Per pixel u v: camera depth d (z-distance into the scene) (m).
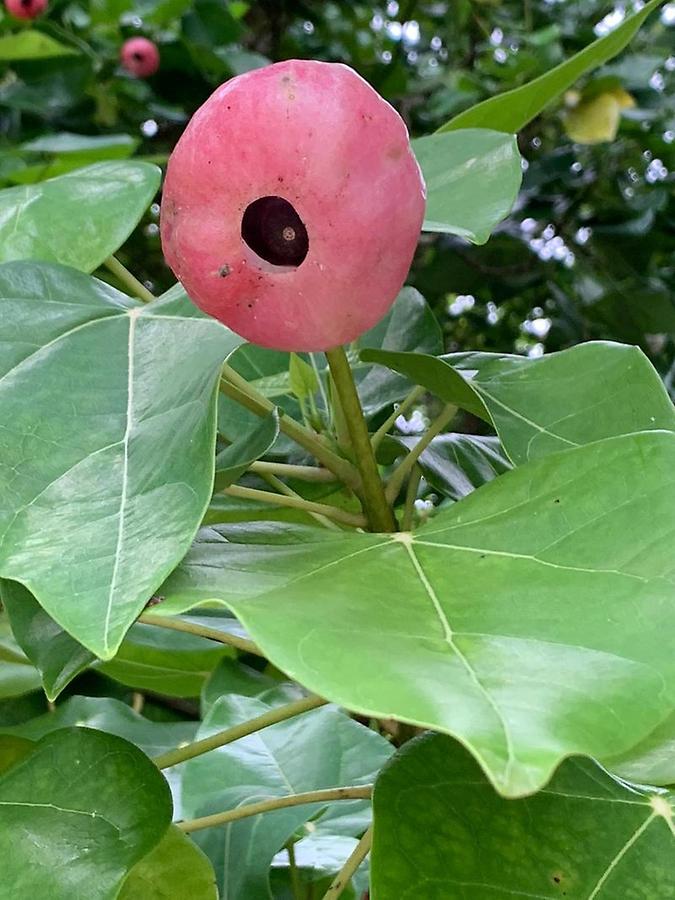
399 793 0.20
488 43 0.93
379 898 0.19
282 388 0.32
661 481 0.19
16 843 0.21
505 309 1.01
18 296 0.23
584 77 0.79
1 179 0.55
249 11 0.92
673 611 0.16
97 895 0.20
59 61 0.74
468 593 0.17
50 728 0.38
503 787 0.12
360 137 0.16
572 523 0.18
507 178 0.23
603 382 0.25
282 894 0.33
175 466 0.18
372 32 0.97
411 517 0.28
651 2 0.29
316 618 0.15
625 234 0.83
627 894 0.19
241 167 0.16
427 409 0.66
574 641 0.15
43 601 0.15
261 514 0.32
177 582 0.17
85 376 0.21
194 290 0.18
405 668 0.14
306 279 0.17
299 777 0.34
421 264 0.89
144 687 0.44
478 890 0.19
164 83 0.81
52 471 0.18
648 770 0.22
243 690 0.39
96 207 0.26
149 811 0.21
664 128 0.85
